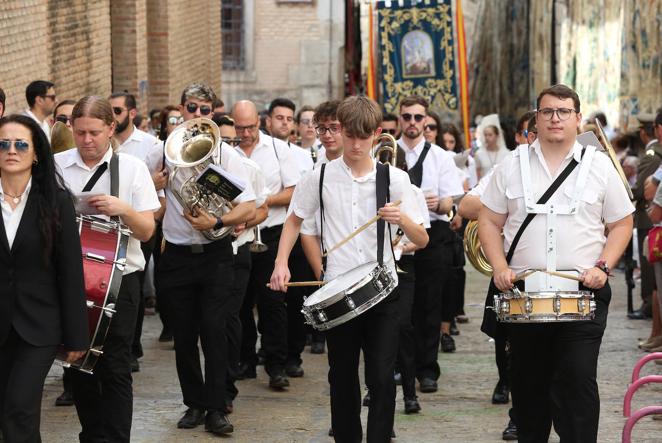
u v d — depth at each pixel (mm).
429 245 11742
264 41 36219
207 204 9594
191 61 27938
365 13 31531
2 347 7461
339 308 7938
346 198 8383
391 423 8172
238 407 11102
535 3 31484
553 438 9977
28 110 14062
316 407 11148
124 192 8625
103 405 8578
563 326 7832
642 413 8680
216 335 9930
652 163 14922
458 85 26109
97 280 8039
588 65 26469
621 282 19531
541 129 7875
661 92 21422
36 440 7324
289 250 8641
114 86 22250
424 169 11766
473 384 12234
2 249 7363
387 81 26344
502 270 7859
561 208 7852
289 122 12812
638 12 21703
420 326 11836
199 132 9578
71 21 17828
